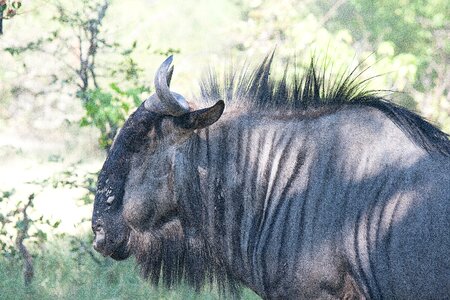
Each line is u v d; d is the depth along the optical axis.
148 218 17.20
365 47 41.03
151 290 23.45
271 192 16.62
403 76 35.22
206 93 17.55
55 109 43.00
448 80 40.94
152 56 34.66
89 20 27.67
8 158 45.62
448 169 15.84
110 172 17.09
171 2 50.53
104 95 25.06
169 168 16.97
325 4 44.94
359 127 16.42
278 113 16.95
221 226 16.98
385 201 15.88
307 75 17.05
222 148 16.91
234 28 37.44
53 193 36.44
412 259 15.64
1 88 43.53
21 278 24.52
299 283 16.34
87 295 23.69
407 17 41.53
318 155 16.45
